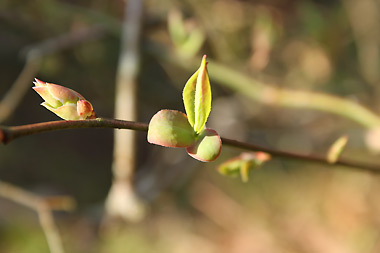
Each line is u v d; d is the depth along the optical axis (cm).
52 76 49
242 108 54
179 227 67
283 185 71
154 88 50
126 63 34
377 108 48
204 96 18
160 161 47
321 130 57
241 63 43
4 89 58
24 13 43
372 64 49
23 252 62
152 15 38
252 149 21
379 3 48
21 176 68
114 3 44
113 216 39
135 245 63
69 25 44
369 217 67
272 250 67
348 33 45
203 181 69
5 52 51
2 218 56
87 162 73
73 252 56
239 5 43
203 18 42
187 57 35
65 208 31
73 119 18
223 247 68
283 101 34
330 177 71
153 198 43
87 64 47
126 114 33
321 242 67
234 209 69
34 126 17
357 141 54
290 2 43
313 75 45
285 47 45
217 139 19
